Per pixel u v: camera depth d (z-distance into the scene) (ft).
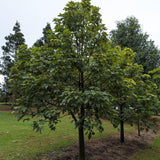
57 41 11.14
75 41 12.75
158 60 44.27
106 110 10.44
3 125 26.81
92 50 12.71
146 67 43.01
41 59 11.40
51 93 11.33
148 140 22.07
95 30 12.75
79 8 13.00
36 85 10.61
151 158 14.56
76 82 13.66
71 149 15.94
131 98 16.87
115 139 21.27
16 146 16.15
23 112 10.26
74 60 10.97
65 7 12.62
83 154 13.10
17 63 11.82
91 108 11.14
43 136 20.77
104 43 13.03
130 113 17.38
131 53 14.51
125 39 49.39
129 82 12.10
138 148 17.88
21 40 74.23
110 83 11.69
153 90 19.81
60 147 16.46
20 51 11.96
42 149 15.62
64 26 12.57
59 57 10.84
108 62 11.64
